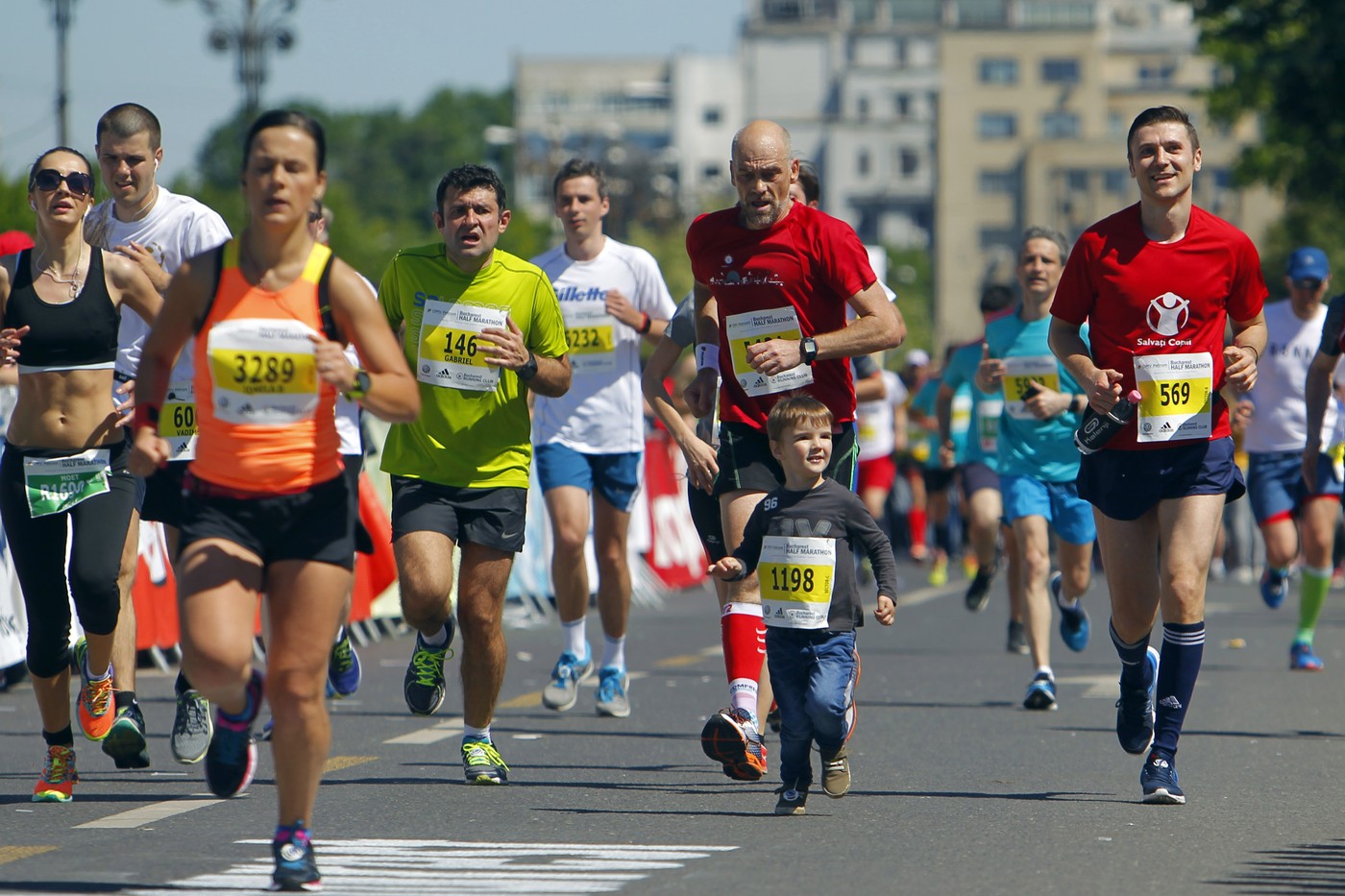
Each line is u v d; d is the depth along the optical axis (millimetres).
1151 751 24297
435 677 25953
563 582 33875
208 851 20250
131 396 25109
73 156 23766
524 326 25875
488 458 25578
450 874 19062
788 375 24438
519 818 22688
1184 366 23594
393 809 23391
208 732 24906
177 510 25156
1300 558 76688
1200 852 20688
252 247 17297
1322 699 36500
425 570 24938
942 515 74312
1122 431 23688
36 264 23922
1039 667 35156
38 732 31594
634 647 48469
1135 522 24188
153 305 24312
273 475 17234
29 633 23766
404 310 25797
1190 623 23781
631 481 34000
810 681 22562
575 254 34250
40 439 23844
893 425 69688
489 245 25609
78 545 23828
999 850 20688
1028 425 35844
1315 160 128375
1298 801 24422
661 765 27594
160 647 41969
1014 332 36031
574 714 34406
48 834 21406
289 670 17406
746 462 24594
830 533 22625
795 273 24406
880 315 24234
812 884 18703
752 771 23391
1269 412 42250
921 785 25734
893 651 47156
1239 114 132875
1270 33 126250
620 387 33938
